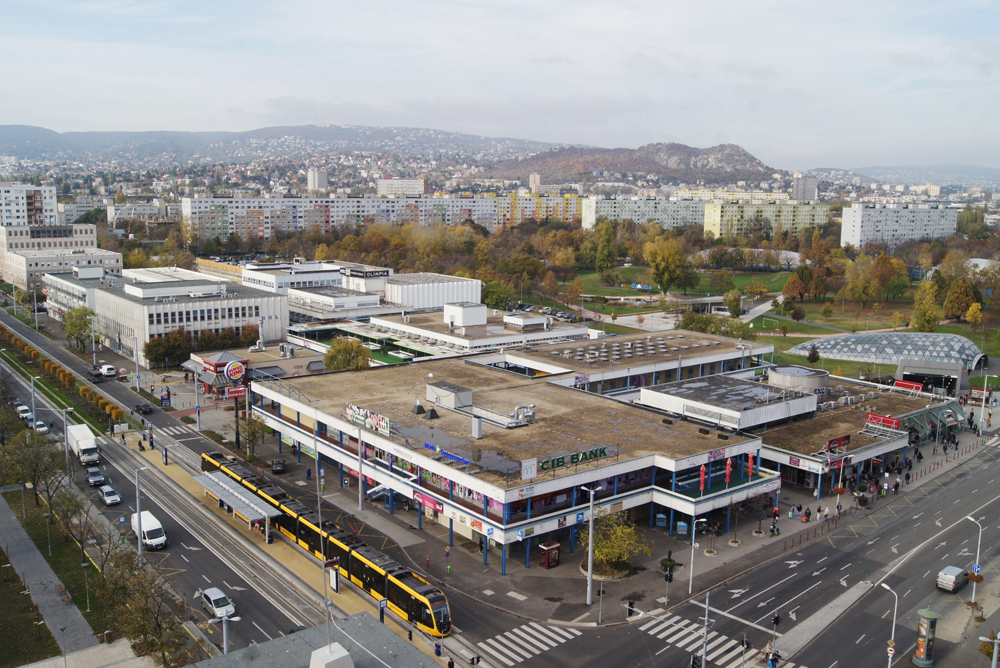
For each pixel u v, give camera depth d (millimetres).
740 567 97125
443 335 189750
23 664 74812
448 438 111562
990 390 196125
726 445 111375
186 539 104562
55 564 96500
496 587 91000
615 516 98375
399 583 84188
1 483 123438
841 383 177500
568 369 157000
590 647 78688
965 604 88500
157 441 146750
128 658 76250
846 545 104375
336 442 125375
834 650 78562
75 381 190125
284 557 99250
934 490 126812
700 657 76438
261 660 61500
